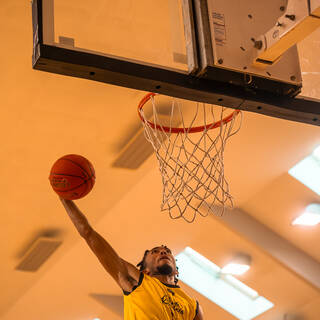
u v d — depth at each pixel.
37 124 5.50
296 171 6.58
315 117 3.11
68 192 3.15
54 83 5.06
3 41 4.63
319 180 6.58
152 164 5.99
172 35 2.94
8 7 4.36
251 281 7.78
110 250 3.31
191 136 5.16
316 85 3.11
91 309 8.31
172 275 3.63
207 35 2.89
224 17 2.95
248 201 6.95
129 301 3.26
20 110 5.32
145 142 5.69
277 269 7.40
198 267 8.20
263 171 6.45
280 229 7.23
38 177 6.11
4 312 8.27
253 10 3.02
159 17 2.97
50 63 2.67
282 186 6.66
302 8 2.65
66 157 3.21
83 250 7.18
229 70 2.89
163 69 2.84
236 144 5.96
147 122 3.95
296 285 7.56
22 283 7.71
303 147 6.17
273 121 5.74
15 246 7.05
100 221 6.77
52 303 8.16
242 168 6.36
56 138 5.70
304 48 3.18
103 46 2.81
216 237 7.27
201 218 6.92
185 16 2.97
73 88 5.12
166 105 5.11
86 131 5.65
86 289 7.99
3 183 6.13
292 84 3.01
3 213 6.53
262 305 8.17
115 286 8.03
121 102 5.30
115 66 2.75
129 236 7.12
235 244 7.30
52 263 7.35
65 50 2.69
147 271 3.62
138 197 6.48
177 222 6.98
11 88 5.08
